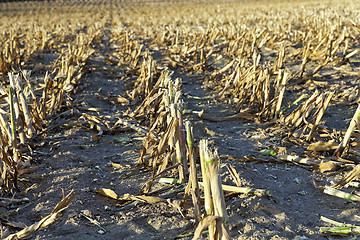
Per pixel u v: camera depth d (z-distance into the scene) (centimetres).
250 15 1923
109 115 577
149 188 323
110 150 440
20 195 332
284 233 273
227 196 316
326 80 741
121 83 779
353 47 1066
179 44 1206
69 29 1611
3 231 273
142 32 1484
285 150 411
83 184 349
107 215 301
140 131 487
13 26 1661
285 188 345
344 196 312
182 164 326
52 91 577
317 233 275
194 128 509
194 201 273
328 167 372
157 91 529
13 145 382
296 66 880
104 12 2716
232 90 666
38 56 1012
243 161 396
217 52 1053
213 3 3356
